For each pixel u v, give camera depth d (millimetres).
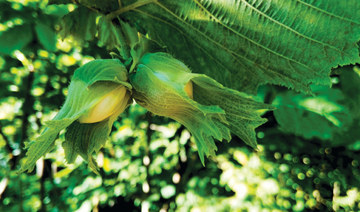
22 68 340
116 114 81
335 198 514
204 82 79
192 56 106
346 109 214
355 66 210
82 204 483
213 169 526
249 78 105
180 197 505
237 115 84
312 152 481
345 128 233
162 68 80
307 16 88
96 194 495
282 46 94
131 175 501
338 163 514
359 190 509
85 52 255
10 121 381
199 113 81
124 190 504
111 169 499
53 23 182
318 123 234
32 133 370
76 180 492
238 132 88
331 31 87
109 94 77
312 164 518
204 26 99
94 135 81
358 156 498
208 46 103
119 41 98
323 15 86
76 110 75
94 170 83
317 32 89
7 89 337
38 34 178
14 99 365
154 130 503
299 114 229
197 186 511
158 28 101
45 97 351
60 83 349
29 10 178
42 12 182
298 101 220
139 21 100
